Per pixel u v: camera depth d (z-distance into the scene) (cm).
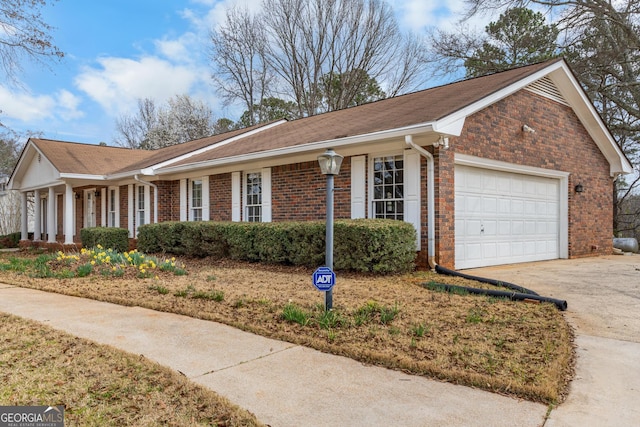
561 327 479
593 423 279
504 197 1074
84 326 509
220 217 1353
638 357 406
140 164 1655
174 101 3703
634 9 1725
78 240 2027
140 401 309
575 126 1280
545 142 1162
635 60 1856
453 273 807
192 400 310
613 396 322
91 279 825
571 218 1251
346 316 509
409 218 895
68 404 304
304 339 442
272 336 462
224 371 368
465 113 856
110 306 618
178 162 1472
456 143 893
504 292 625
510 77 1062
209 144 1595
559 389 328
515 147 1060
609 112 2088
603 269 973
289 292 666
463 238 957
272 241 977
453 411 295
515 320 504
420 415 289
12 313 575
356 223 823
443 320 502
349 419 284
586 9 1756
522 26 2262
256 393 324
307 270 905
